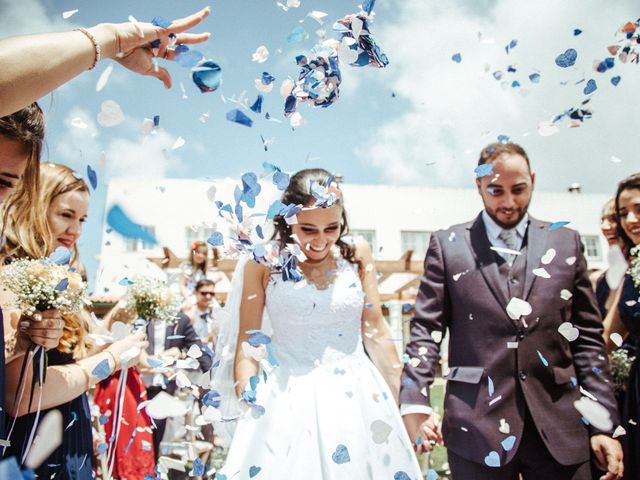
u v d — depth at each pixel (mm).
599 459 1757
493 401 1802
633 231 2160
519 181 1951
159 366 1591
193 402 3113
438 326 2041
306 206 1853
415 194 15070
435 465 3473
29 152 1075
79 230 1764
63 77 895
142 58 1115
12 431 1320
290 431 1729
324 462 1684
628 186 2189
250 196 1282
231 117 1197
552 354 1849
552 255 1706
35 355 1303
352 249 2141
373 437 1527
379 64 1282
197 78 1073
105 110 1082
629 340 2234
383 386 1973
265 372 1678
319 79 1262
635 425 1861
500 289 1927
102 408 2572
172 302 2590
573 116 1493
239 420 1804
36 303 1295
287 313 1912
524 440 1786
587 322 1918
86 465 1552
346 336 1960
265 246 1562
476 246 2047
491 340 1894
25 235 1503
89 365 1512
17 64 816
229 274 6680
